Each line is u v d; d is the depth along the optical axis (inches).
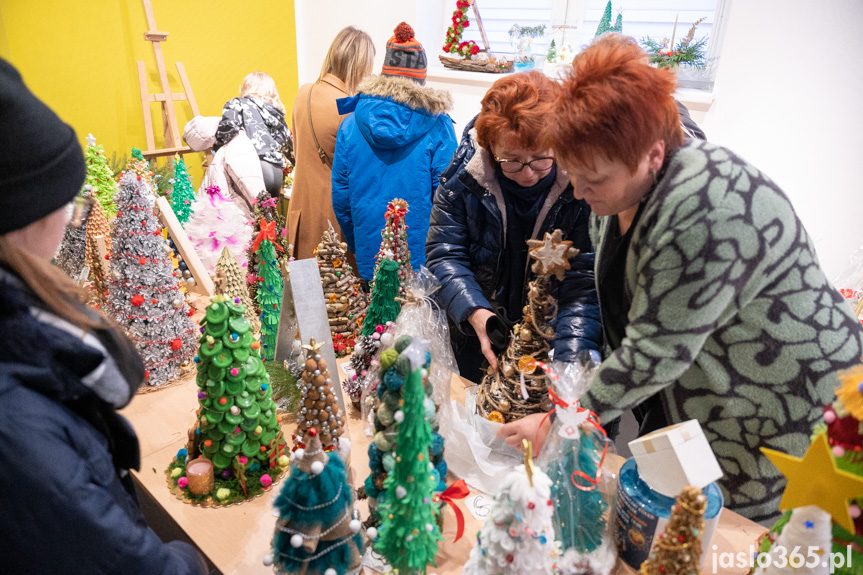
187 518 45.1
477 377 69.4
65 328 27.5
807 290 38.2
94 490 27.5
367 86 86.4
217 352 45.3
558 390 38.6
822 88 103.3
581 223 58.2
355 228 95.0
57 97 141.6
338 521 35.3
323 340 56.0
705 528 35.6
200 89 169.0
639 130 35.1
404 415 32.9
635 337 38.4
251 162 109.3
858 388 28.8
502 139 52.7
